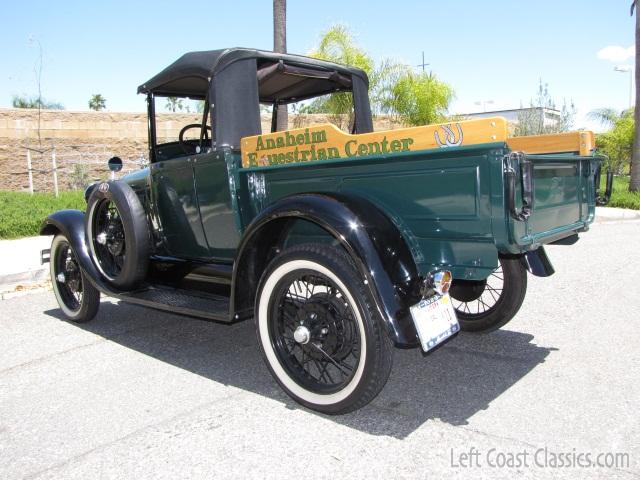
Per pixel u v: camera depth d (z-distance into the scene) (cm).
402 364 357
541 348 378
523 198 249
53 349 406
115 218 435
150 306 365
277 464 244
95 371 360
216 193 354
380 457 247
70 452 260
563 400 298
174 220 402
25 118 1442
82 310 457
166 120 1159
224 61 355
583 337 398
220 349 400
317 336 289
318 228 325
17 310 518
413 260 279
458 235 269
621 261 671
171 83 404
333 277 272
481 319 398
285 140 313
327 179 306
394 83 1383
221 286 369
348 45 1330
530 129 1717
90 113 1495
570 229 329
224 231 360
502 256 350
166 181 396
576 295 515
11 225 876
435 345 265
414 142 265
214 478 235
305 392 292
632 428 266
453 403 299
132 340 424
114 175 431
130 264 395
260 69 382
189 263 413
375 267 262
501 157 242
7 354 396
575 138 356
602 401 295
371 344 261
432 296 273
